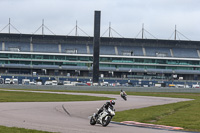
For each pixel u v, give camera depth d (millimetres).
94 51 152250
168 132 30219
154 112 49656
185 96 110625
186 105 65000
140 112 49656
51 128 29641
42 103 66125
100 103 69625
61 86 138750
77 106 60344
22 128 28062
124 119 40781
